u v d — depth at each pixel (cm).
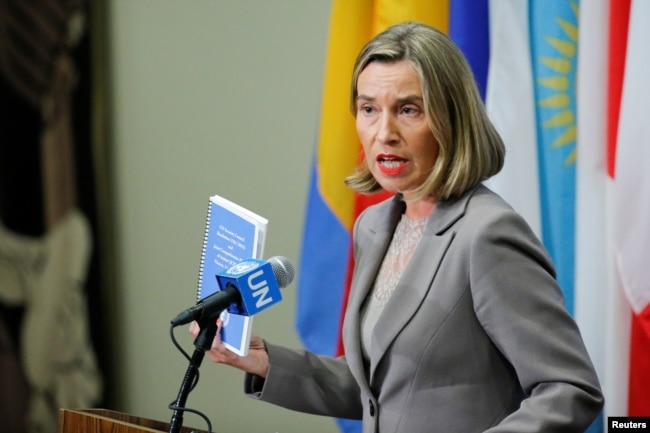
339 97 716
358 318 483
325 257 725
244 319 431
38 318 941
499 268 414
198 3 902
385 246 495
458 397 427
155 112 928
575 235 645
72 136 927
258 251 429
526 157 646
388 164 449
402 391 439
